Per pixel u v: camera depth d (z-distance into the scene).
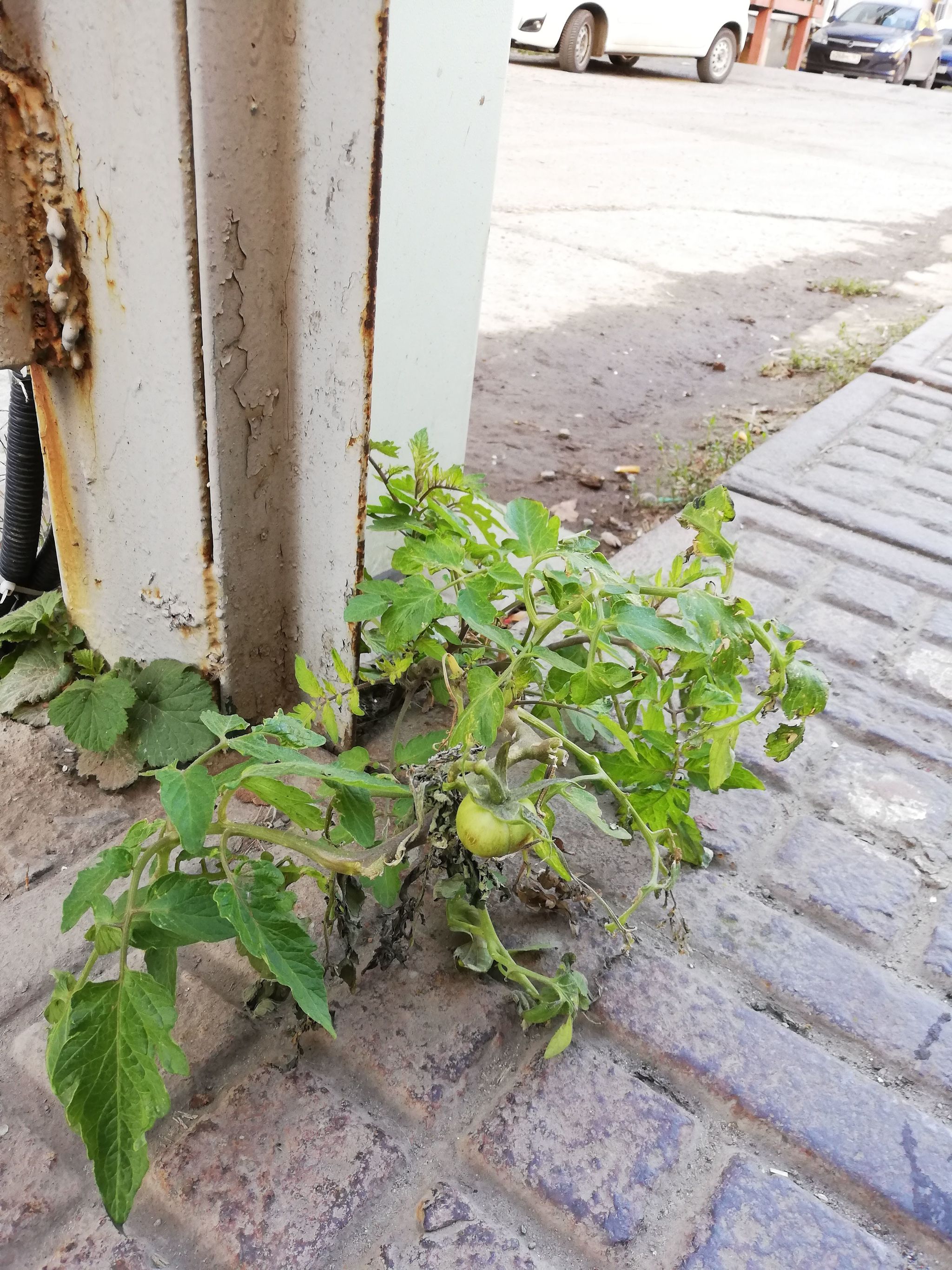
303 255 1.64
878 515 3.23
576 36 14.87
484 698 1.48
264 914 1.26
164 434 1.76
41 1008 1.52
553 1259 1.28
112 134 1.53
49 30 1.50
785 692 1.61
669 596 1.60
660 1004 1.61
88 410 1.84
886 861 1.95
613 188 8.90
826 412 3.99
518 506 1.66
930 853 1.98
